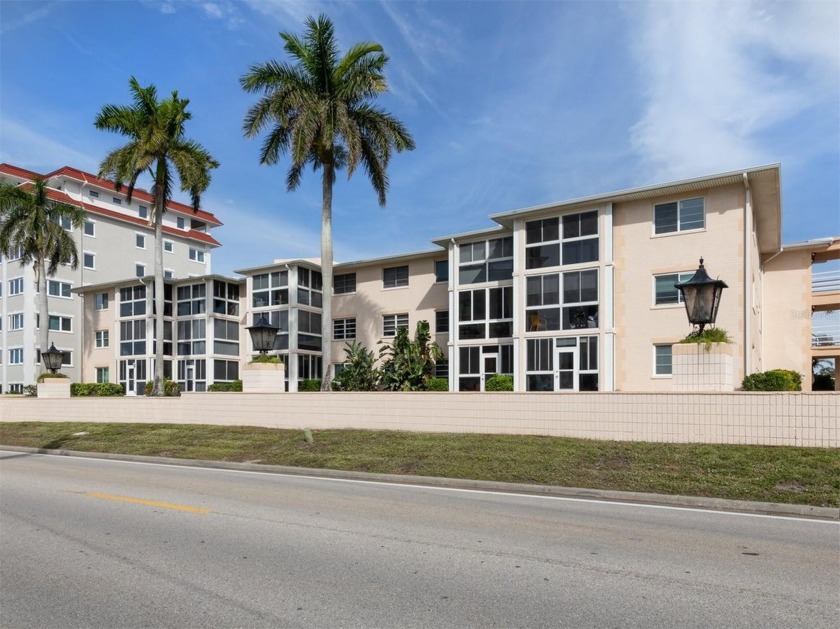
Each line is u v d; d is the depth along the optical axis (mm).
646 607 4883
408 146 26359
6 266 51781
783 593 5203
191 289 41125
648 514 8641
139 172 29969
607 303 24828
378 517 8312
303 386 34906
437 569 5887
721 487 9938
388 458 13633
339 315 36594
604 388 24531
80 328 51000
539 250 26609
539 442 14047
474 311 29297
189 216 65375
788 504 8891
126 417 23453
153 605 4988
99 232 55281
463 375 29359
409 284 34344
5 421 27188
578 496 10250
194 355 40312
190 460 15266
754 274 25188
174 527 7703
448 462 12789
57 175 53438
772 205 24656
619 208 25312
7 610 4926
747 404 12664
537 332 26188
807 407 12078
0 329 51625
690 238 23750
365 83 24766
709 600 5035
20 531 7551
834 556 6375
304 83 24953
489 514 8562
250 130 24516
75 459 16641
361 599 5078
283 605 4957
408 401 17297
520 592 5234
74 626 4598
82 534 7363
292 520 8109
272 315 36812
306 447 15547
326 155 25359
